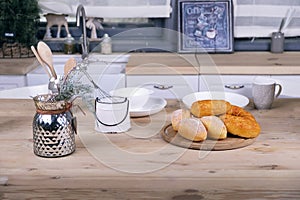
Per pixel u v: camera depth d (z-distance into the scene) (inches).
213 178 50.3
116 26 137.0
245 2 131.3
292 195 46.9
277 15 132.6
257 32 133.0
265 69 113.0
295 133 64.4
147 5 133.1
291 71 113.0
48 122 55.0
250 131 60.7
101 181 49.8
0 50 127.7
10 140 61.7
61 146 55.7
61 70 126.0
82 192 47.4
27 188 48.3
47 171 52.1
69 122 56.2
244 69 113.1
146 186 48.6
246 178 50.3
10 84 116.7
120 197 46.5
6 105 79.4
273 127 66.9
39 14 133.1
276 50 131.3
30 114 73.9
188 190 47.8
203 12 131.3
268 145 59.9
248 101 76.7
